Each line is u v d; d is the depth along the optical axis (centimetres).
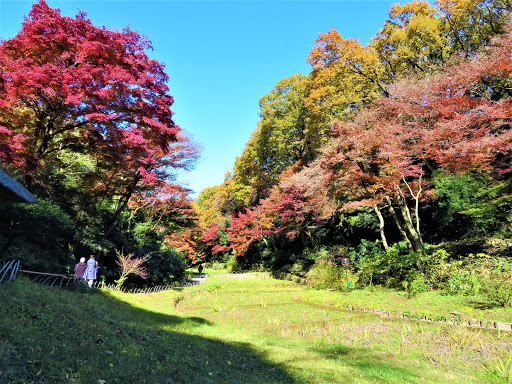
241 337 874
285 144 3459
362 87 2431
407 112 1591
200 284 2411
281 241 3422
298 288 2188
